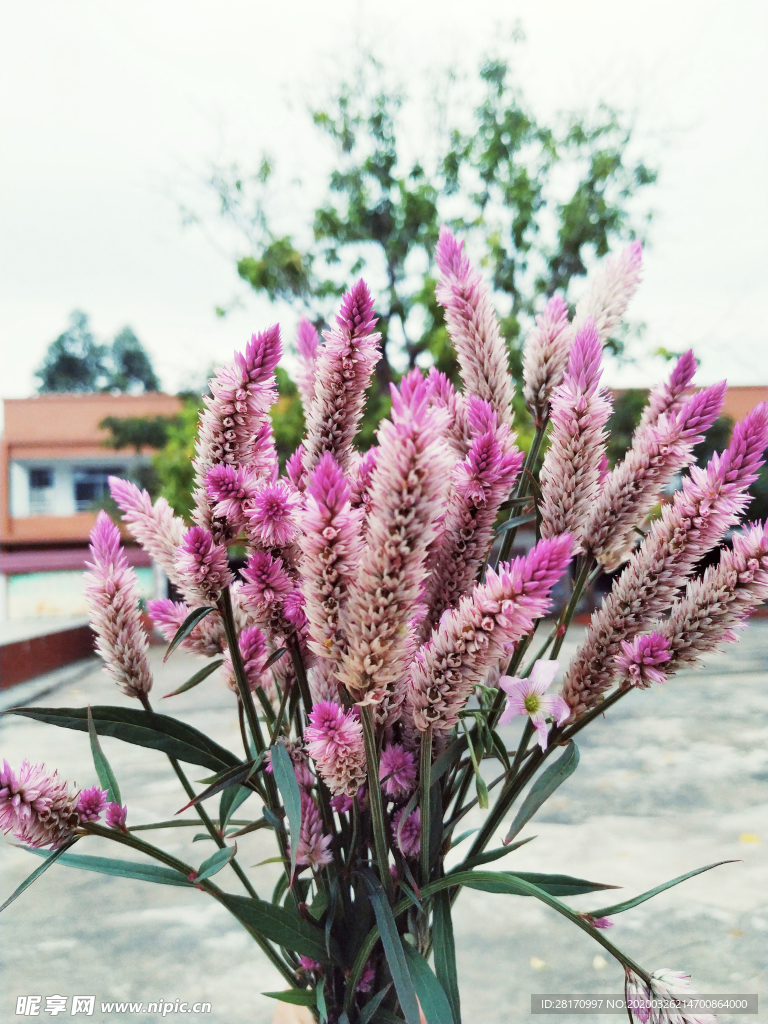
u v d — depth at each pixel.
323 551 0.27
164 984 1.17
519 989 1.09
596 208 4.50
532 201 4.60
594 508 0.33
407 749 0.35
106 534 0.34
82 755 2.50
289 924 0.32
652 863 1.54
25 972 1.21
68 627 4.64
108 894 1.56
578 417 0.31
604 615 0.32
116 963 1.25
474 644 0.27
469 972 1.16
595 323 0.36
